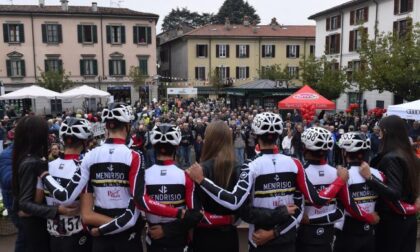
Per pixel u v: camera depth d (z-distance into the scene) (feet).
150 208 10.13
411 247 12.55
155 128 10.79
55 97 71.10
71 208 10.80
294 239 11.12
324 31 139.95
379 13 111.24
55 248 11.14
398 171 11.84
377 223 12.50
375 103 111.86
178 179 10.69
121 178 10.35
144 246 14.58
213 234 11.19
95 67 134.10
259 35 162.61
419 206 12.28
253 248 11.23
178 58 173.78
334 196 11.14
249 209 10.73
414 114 39.29
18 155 11.55
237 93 92.58
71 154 11.41
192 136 50.44
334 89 100.83
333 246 12.48
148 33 138.62
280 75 142.92
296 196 11.19
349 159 12.18
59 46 130.21
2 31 124.98
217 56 161.17
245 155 50.19
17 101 113.70
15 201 11.76
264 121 10.81
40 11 126.62
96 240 10.48
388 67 71.00
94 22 132.36
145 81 138.62
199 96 156.15
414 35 73.56
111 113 10.48
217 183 11.01
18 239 12.82
